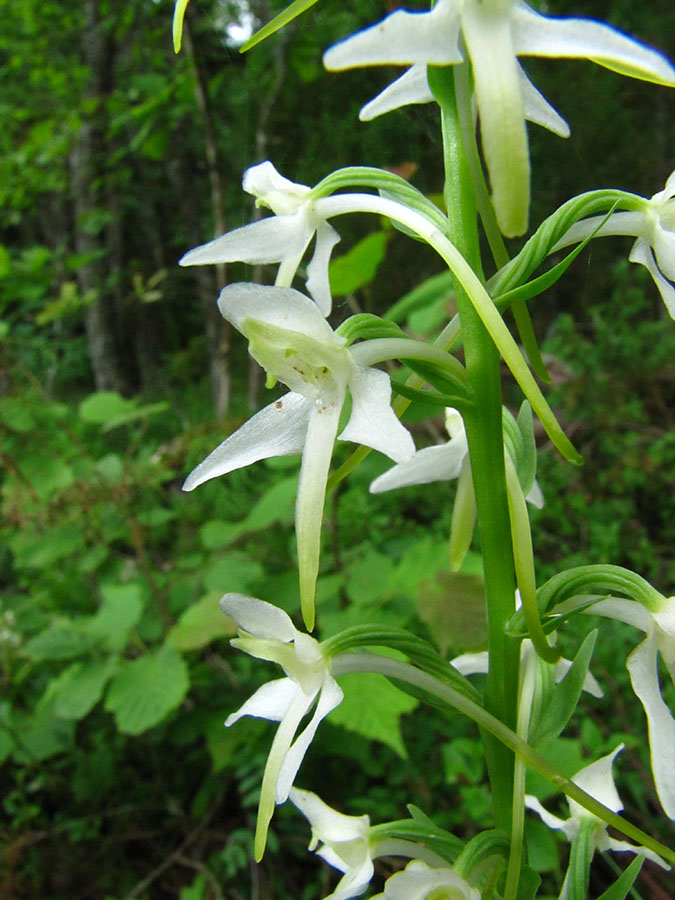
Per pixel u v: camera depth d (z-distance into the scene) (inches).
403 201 2.6
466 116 2.3
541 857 4.6
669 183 2.5
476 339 2.5
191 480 2.4
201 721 6.6
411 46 2.1
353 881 2.7
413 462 3.1
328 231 2.8
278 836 6.3
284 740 2.5
